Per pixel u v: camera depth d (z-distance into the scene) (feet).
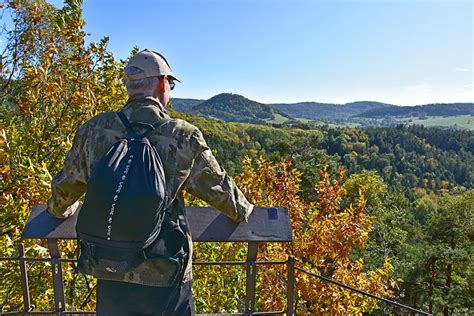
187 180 6.16
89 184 5.37
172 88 6.87
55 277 8.09
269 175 33.76
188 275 6.16
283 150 109.29
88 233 5.30
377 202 128.26
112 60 24.86
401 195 171.94
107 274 5.61
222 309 25.88
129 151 5.56
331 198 33.32
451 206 110.22
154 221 5.27
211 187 6.29
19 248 8.43
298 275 28.32
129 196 5.13
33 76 21.07
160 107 6.28
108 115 6.21
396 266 87.04
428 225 116.88
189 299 6.28
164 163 5.82
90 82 23.00
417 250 93.35
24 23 26.99
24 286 8.42
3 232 18.34
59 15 23.07
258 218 7.77
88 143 6.13
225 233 7.47
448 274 94.32
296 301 28.50
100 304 6.10
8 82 26.30
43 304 19.38
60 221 7.54
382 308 61.36
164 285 5.72
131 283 5.79
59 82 22.40
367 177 157.79
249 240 7.47
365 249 79.56
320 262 30.63
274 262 8.44
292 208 32.04
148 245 5.37
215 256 25.59
